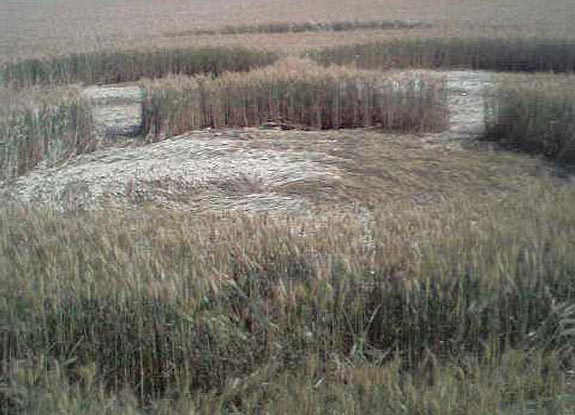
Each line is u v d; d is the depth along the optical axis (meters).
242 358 3.72
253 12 32.59
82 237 4.64
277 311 3.82
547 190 5.79
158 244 4.39
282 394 3.31
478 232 4.37
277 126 10.41
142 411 3.46
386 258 4.11
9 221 4.99
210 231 4.65
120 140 10.23
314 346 3.78
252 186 7.50
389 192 7.15
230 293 3.92
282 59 13.53
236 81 10.36
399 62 16.17
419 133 9.98
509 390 3.34
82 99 9.66
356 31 19.95
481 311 3.89
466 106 11.74
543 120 8.45
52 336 3.81
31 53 16.28
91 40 19.53
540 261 4.02
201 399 3.43
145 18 31.66
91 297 3.81
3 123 8.39
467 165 7.96
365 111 10.30
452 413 3.08
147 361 3.77
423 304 3.90
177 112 10.14
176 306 3.73
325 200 6.98
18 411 3.34
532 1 33.53
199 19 29.12
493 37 16.33
